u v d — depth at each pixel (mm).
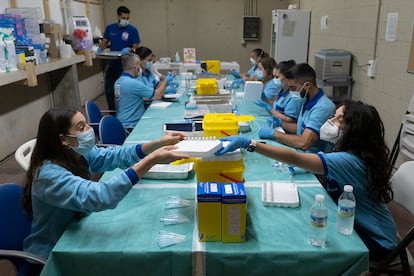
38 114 4645
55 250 1125
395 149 2854
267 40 7652
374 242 1468
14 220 1450
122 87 3350
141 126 2613
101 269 1139
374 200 1466
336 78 4184
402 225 2520
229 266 1122
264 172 1722
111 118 2729
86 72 6535
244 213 1126
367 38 3789
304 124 2289
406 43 3025
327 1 5109
